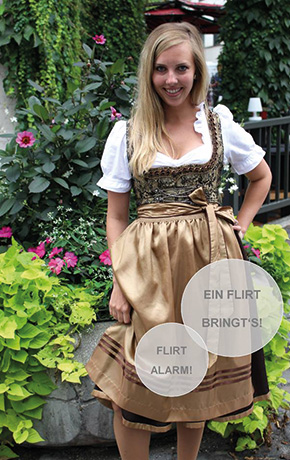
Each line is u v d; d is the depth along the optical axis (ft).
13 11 13.35
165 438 7.57
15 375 6.72
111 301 5.65
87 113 10.22
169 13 31.09
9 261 7.23
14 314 6.91
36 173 9.34
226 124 5.80
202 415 5.45
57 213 9.55
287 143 18.31
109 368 5.63
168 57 5.32
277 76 20.58
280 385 8.93
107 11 20.62
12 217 9.73
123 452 5.73
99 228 9.42
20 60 13.70
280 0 19.71
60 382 6.85
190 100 5.72
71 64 13.96
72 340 6.92
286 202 18.53
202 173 5.54
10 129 14.02
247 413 5.73
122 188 5.81
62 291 7.43
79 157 9.55
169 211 5.51
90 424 6.92
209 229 5.48
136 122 5.66
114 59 20.80
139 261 5.45
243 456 7.18
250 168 5.98
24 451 7.36
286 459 7.11
